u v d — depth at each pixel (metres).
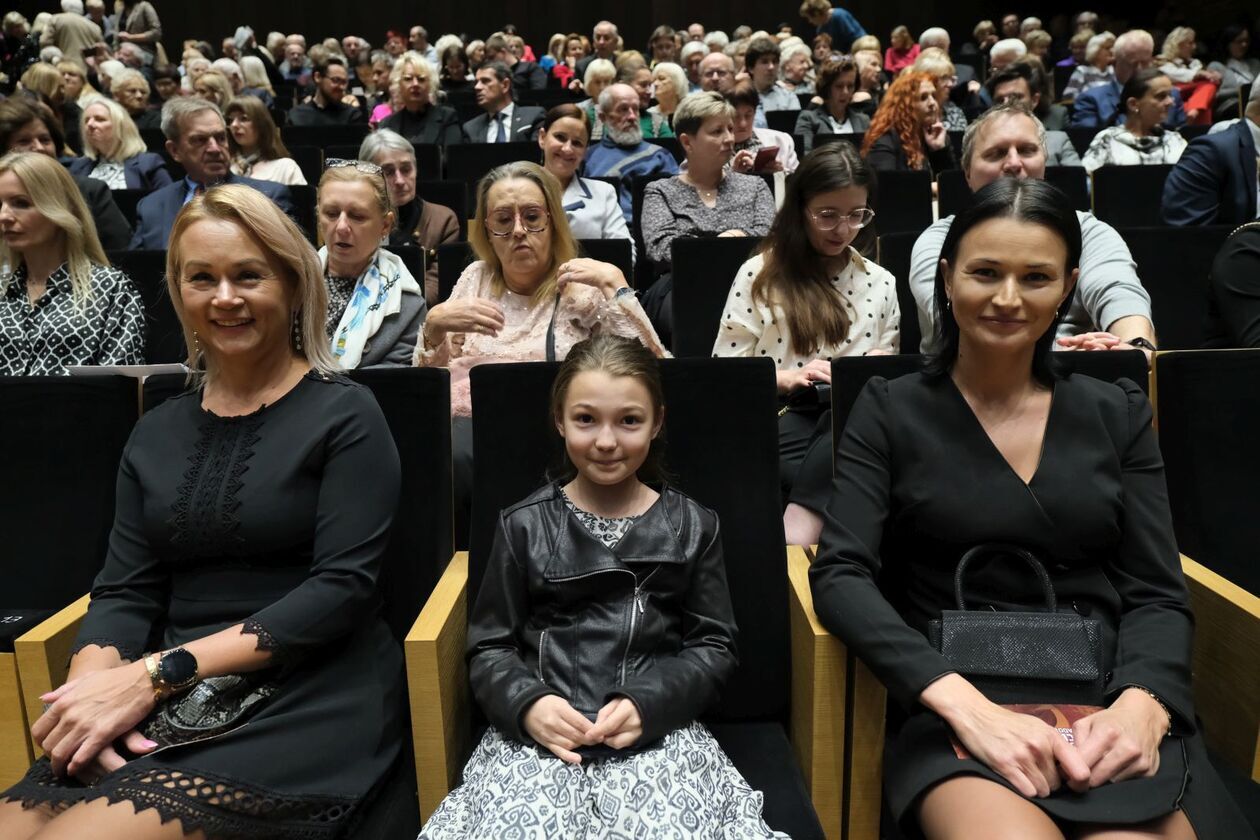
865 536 1.57
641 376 1.56
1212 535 1.87
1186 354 1.88
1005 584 1.53
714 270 3.18
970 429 1.56
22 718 1.60
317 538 1.54
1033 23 11.61
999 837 1.21
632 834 1.32
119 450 1.93
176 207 4.02
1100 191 4.20
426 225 4.07
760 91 7.27
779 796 1.50
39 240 2.46
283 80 10.62
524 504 1.62
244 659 1.43
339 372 1.68
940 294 1.61
